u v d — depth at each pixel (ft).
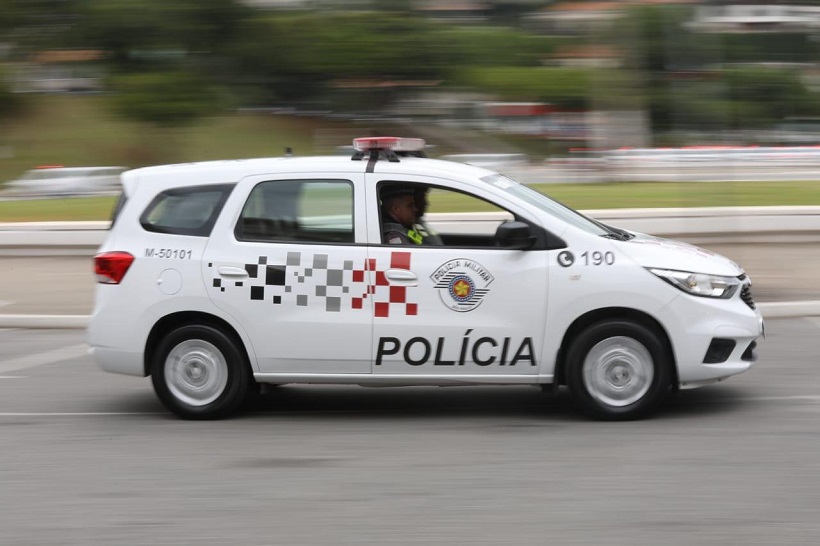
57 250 47.32
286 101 251.19
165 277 22.57
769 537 15.03
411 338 21.89
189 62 247.29
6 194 130.52
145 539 15.53
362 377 22.26
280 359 22.36
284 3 258.78
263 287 22.22
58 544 15.43
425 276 21.81
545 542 15.02
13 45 257.55
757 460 18.88
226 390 22.80
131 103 236.63
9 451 20.83
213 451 20.51
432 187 22.41
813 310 34.96
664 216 47.50
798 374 26.25
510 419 22.53
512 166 161.79
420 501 16.99
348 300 22.02
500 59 244.42
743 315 21.85
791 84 195.52
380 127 242.37
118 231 23.06
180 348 22.84
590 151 135.85
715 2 70.38
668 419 22.00
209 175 22.98
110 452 20.61
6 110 247.50
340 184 22.47
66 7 253.03
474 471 18.63
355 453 20.10
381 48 244.83
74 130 236.43
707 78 84.33
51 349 32.35
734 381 25.62
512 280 21.65
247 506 16.97
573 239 21.79
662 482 17.70
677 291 21.47
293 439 21.31
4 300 39.63
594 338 21.61
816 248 45.83
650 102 109.60
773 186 67.15
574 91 221.46
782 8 189.98
